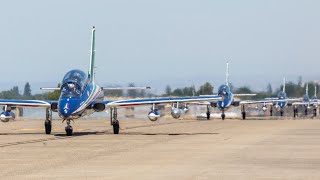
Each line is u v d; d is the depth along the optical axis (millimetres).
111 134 80938
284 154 49531
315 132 83750
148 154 50000
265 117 180875
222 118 155250
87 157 47875
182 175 36344
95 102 82750
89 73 93000
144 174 37000
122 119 148625
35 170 39625
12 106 81875
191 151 52500
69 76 78250
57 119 148000
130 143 62781
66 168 40500
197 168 39875
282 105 198375
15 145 61188
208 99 84625
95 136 76125
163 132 85562
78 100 77000
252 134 78875
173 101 83438
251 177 35469
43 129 98000
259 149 54375
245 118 163625
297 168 39906
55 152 52562
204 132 84812
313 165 41625
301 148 55562
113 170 39188
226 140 66562
